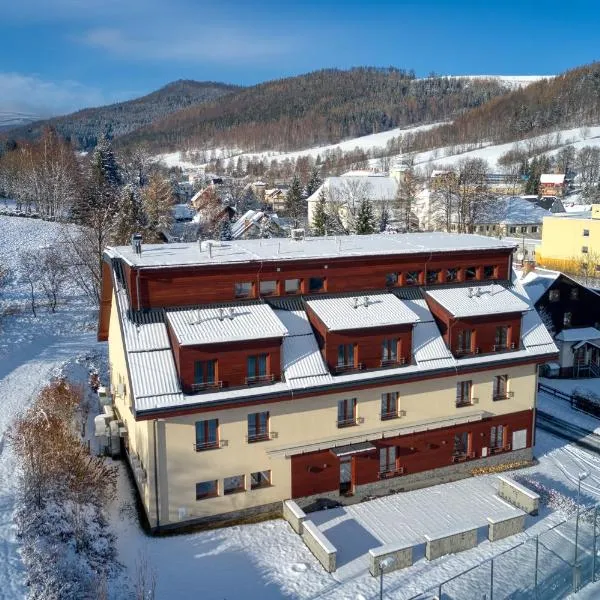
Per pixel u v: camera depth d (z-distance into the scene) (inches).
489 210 4845.0
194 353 1184.8
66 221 4109.3
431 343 1440.7
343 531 1247.5
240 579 1081.4
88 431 1615.4
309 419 1302.9
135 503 1301.7
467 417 1465.3
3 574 944.9
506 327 1518.2
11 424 1533.0
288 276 1392.7
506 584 1083.9
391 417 1390.3
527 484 1440.7
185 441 1197.7
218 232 4340.6
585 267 3789.4
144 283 1264.8
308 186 6998.0
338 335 1310.3
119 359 1448.1
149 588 1033.5
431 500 1371.8
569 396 2020.2
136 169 7032.5
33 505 1117.7
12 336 2260.1
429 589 1064.2
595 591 1080.8
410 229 4820.4
